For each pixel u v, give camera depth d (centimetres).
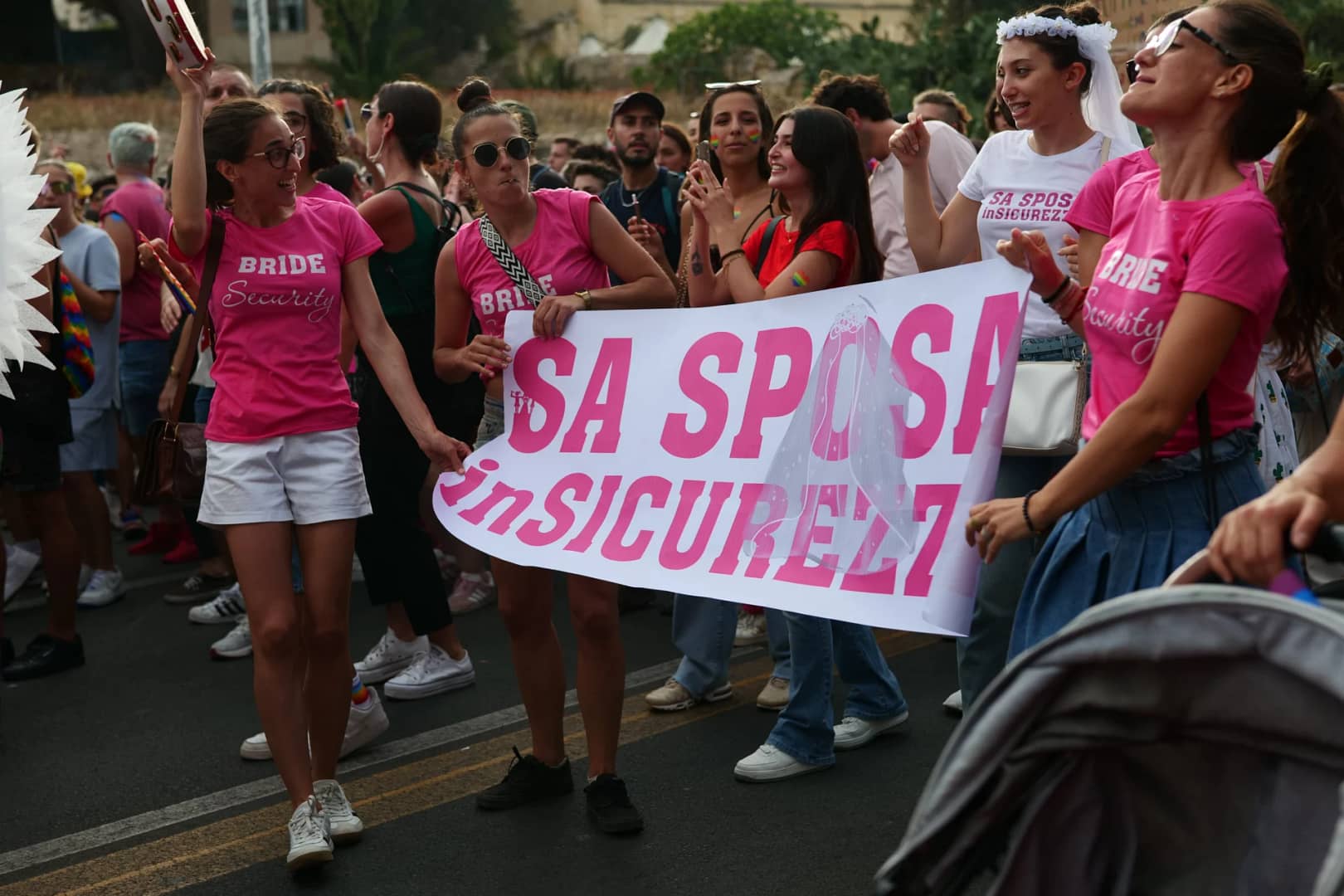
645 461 361
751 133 472
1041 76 368
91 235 646
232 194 358
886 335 320
